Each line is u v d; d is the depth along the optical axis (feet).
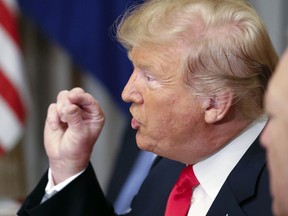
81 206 6.45
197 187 6.01
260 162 5.68
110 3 13.61
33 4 13.61
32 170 14.87
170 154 5.86
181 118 5.65
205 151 5.79
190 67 5.54
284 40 12.75
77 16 13.64
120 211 10.71
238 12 5.63
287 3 12.76
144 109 5.76
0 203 13.10
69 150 6.47
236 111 5.64
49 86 14.75
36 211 6.40
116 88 13.78
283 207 3.93
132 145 11.23
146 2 5.99
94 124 6.52
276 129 3.83
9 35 13.23
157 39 5.60
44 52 14.67
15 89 13.23
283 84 3.81
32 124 14.78
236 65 5.52
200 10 5.63
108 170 14.85
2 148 13.23
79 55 13.69
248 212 5.52
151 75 5.67
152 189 6.66
